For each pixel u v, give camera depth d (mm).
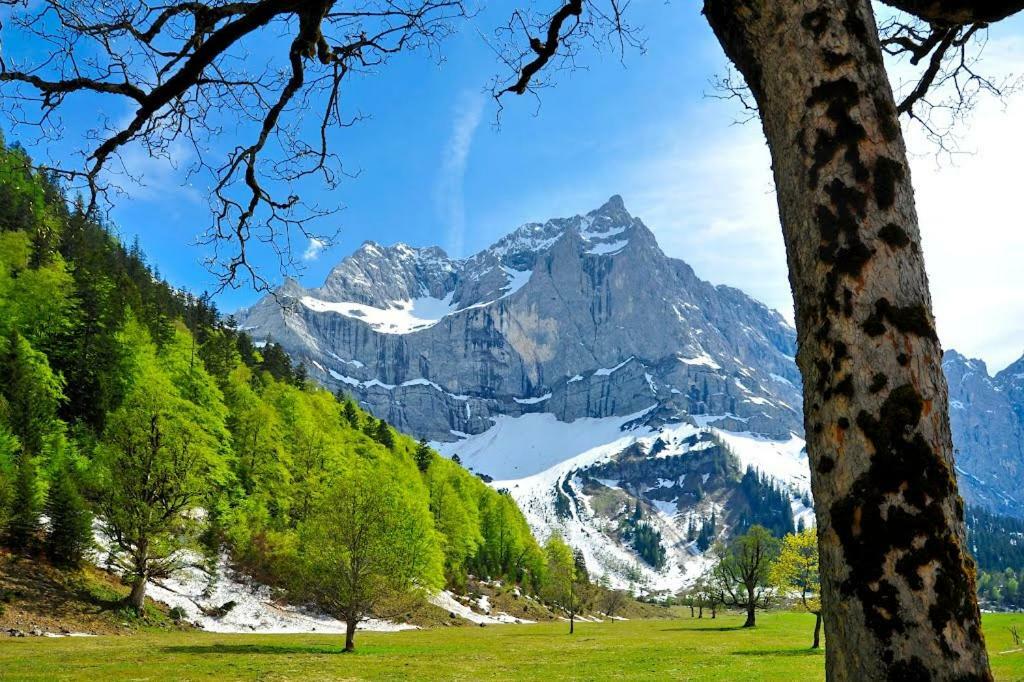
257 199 5859
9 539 38719
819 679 30141
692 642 55125
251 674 25406
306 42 4680
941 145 6125
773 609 132000
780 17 2869
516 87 5219
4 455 40906
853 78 2697
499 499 126062
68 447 50812
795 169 2727
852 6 2814
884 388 2328
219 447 56312
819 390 2494
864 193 2555
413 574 50000
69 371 62469
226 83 5453
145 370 65688
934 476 2244
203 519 45125
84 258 76250
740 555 78000
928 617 2113
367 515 40250
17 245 65875
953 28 5227
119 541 40281
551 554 125062
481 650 43688
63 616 35125
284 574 57688
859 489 2275
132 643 32875
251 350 132250
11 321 57219
